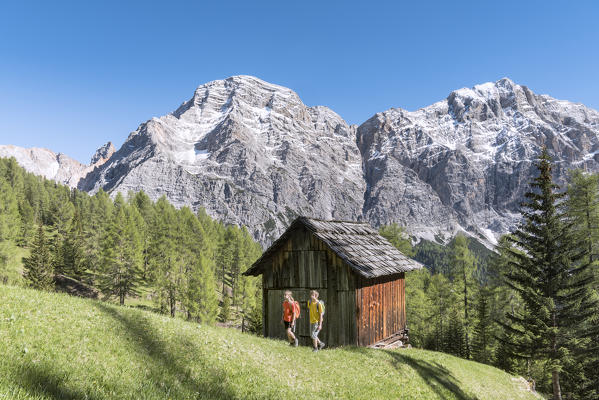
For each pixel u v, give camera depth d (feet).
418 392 47.16
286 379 35.22
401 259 92.68
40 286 242.37
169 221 405.39
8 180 549.54
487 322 171.63
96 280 311.06
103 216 442.91
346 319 75.36
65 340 26.18
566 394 124.67
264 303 84.69
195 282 247.50
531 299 101.96
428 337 213.66
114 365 24.59
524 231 107.34
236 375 31.37
